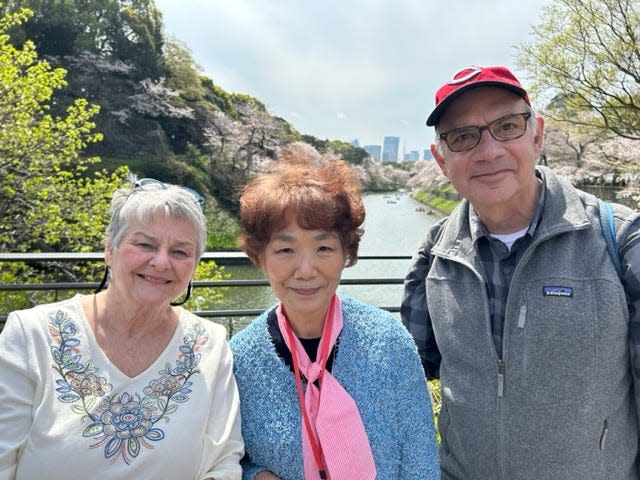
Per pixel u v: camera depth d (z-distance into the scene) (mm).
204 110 30703
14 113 6820
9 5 22031
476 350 1373
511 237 1388
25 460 1155
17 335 1241
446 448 1519
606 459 1271
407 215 37750
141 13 30922
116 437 1185
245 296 11359
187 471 1226
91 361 1257
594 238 1281
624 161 12430
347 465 1144
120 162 24984
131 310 1317
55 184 7367
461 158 1376
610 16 8773
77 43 27062
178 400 1271
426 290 1545
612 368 1245
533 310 1283
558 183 1374
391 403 1225
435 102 1450
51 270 6832
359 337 1271
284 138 33750
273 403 1238
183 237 1332
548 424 1262
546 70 9609
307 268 1198
